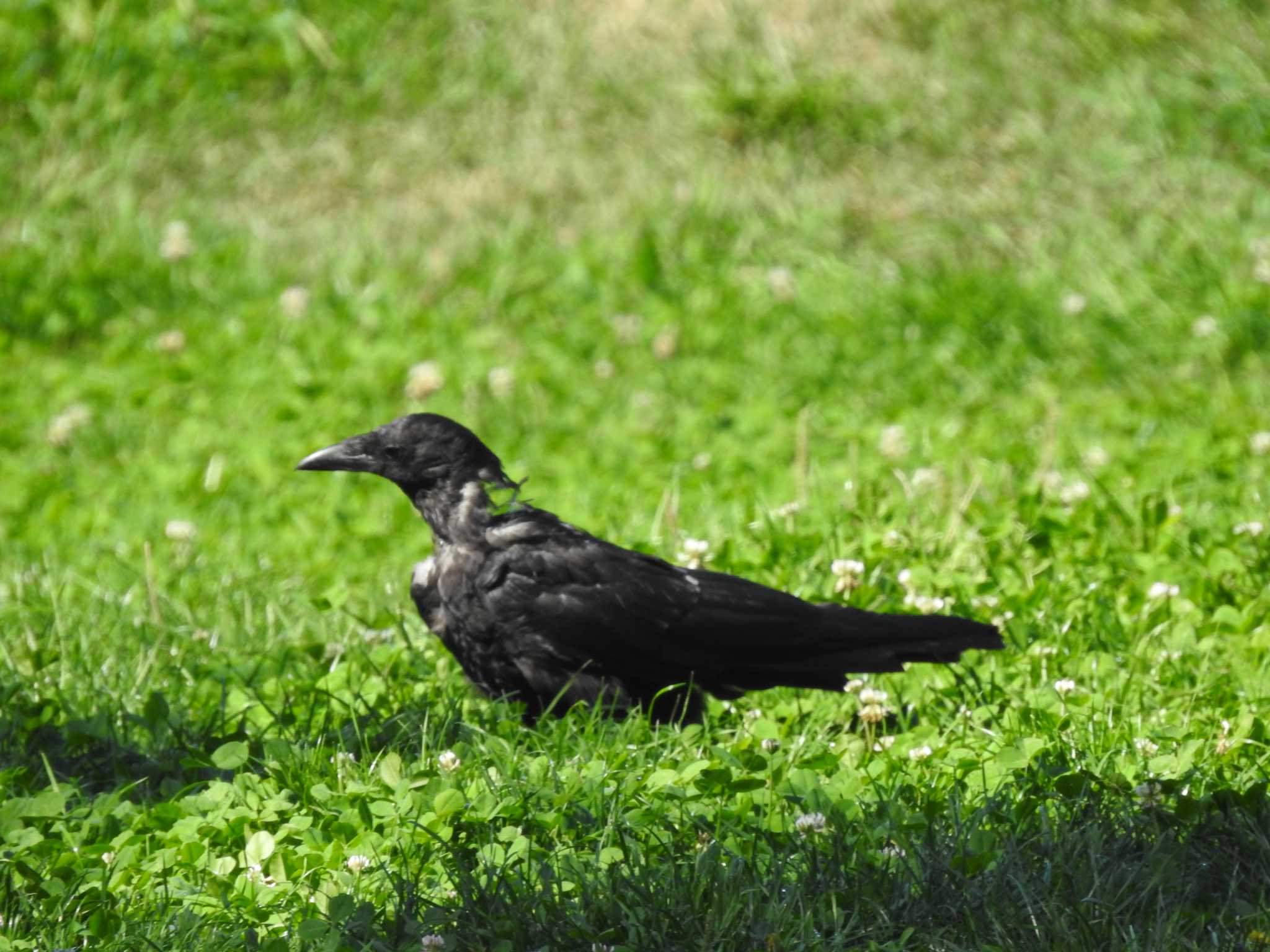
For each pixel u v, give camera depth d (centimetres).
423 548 1154
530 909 545
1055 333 1465
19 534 1209
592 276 1608
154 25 1847
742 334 1516
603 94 1800
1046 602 866
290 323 1563
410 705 775
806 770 648
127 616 977
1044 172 1659
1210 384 1384
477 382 1459
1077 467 1163
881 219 1644
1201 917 530
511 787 645
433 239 1678
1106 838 585
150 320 1597
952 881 557
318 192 1739
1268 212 1566
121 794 693
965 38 1792
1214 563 905
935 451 1230
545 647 755
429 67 1839
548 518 774
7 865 594
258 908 564
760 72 1781
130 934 550
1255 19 1761
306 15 1878
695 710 775
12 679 852
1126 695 748
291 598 1002
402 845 598
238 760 698
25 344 1563
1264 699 729
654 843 603
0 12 1850
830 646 759
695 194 1691
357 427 1381
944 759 675
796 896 549
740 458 1262
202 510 1242
